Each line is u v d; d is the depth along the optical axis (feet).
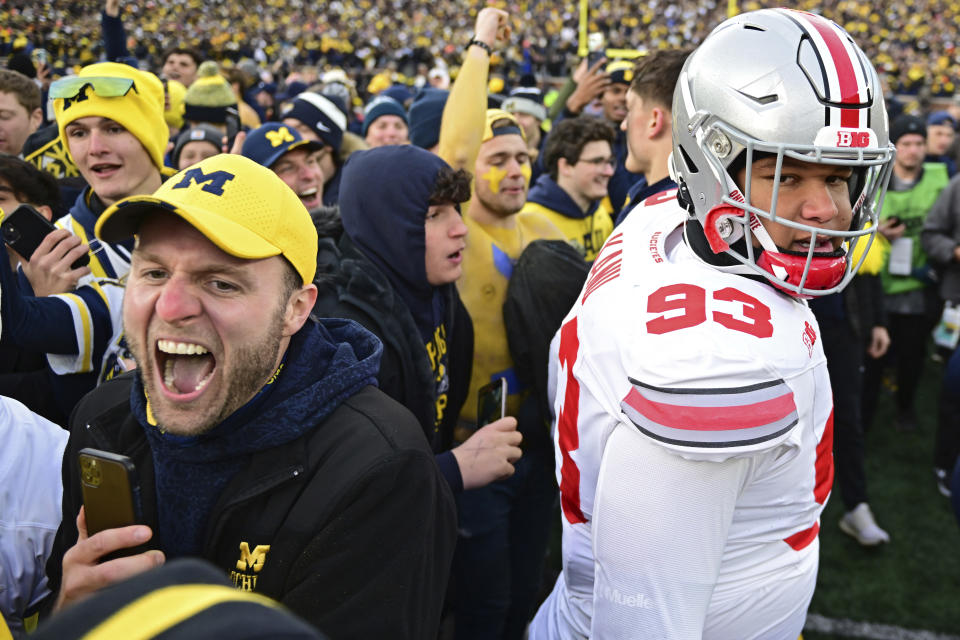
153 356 3.15
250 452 3.19
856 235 3.23
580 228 10.21
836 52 3.17
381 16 69.77
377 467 3.20
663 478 3.11
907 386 14.10
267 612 1.19
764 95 3.21
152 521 3.34
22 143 9.71
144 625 1.11
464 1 71.77
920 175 13.52
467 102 7.29
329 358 3.53
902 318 13.75
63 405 5.94
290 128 8.77
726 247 3.39
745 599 3.48
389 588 3.20
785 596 3.57
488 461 5.39
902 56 66.90
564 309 6.89
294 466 3.22
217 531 3.19
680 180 3.71
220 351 3.10
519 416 7.32
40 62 19.60
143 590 1.21
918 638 8.73
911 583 9.78
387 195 5.70
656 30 72.08
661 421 3.07
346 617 3.13
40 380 5.93
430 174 5.76
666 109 5.64
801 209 3.27
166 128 7.37
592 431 3.52
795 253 3.32
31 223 5.74
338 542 3.14
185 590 1.22
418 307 6.02
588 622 3.94
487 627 6.91
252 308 3.12
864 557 10.36
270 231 3.15
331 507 3.16
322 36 63.67
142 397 3.38
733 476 3.14
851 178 3.38
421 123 9.95
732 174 3.35
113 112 6.63
